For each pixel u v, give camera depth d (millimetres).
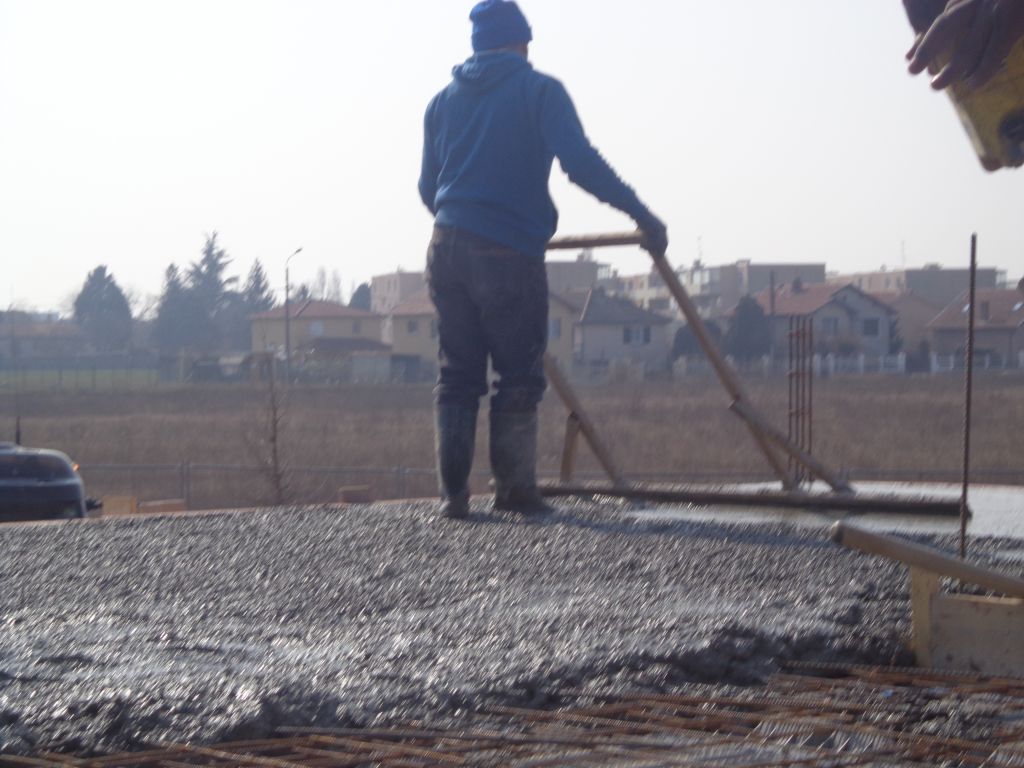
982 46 4480
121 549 6797
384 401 60031
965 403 5359
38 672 4113
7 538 7266
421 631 4734
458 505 7820
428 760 3359
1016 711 3869
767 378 72750
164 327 98625
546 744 3490
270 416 24359
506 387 7926
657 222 7699
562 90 7613
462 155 7758
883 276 132000
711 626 4586
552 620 4820
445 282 7832
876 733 3564
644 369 81125
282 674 4051
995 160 4777
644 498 8742
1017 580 4281
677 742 3514
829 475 8266
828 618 4820
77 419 50188
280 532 7336
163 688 3836
